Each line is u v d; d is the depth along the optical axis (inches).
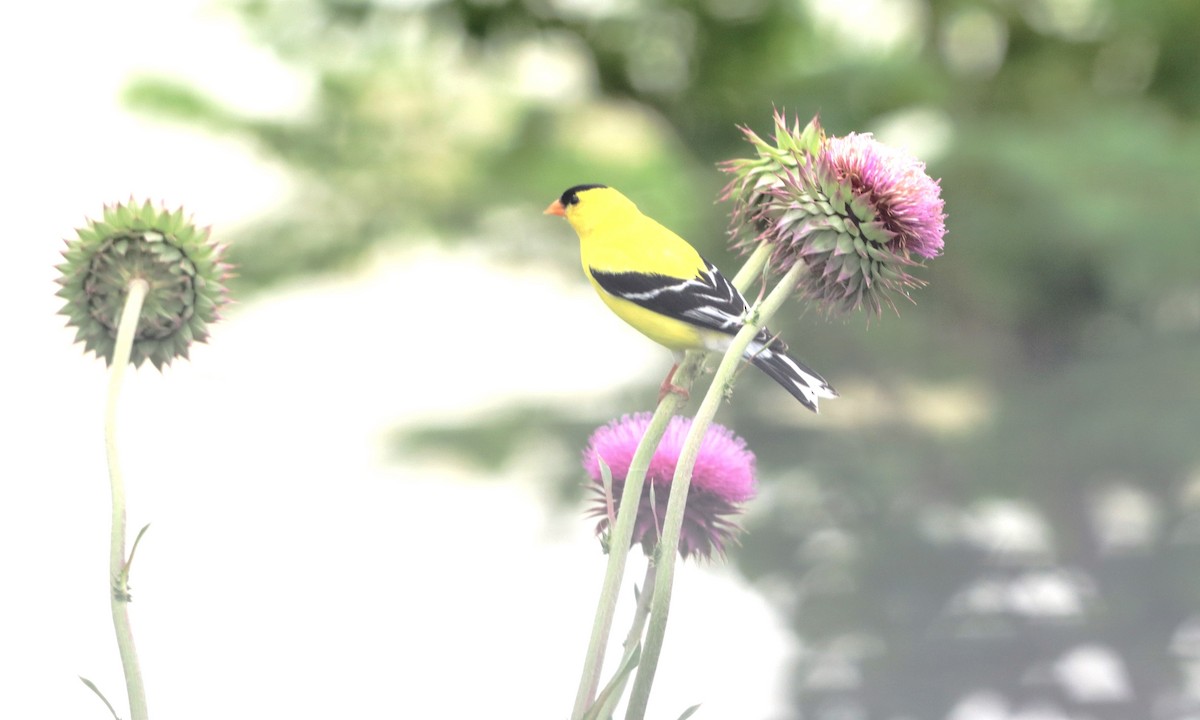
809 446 554.6
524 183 577.6
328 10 604.1
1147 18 637.9
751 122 634.8
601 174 568.1
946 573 454.0
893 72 594.9
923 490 523.2
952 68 666.2
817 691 354.3
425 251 653.3
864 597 425.4
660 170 569.6
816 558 456.1
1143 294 551.5
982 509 511.5
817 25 647.1
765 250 91.6
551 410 593.0
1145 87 671.8
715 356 141.0
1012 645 406.6
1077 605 435.8
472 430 569.0
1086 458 526.9
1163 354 553.6
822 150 90.5
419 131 593.0
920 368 576.7
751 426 581.9
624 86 660.7
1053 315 579.2
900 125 603.2
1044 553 482.3
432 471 541.3
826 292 90.1
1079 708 366.6
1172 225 517.3
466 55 639.1
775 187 90.7
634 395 617.6
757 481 88.1
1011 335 584.1
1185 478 520.4
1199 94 650.2
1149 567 461.1
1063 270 561.6
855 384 581.9
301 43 607.2
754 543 467.2
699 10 644.7
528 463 537.3
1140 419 523.2
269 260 592.1
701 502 87.0
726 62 655.1
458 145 596.4
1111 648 407.2
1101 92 666.2
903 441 554.6
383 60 601.9
